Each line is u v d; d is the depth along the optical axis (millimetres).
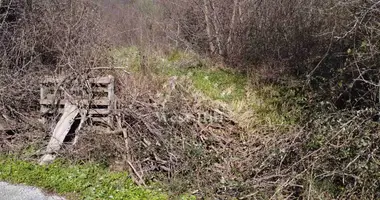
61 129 6090
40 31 8008
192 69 9266
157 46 11148
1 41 7547
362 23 4734
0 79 6879
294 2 8586
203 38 11117
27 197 4562
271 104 6820
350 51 4801
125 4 14336
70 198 4527
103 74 6973
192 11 11914
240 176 5121
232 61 9570
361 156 4277
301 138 5219
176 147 5480
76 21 8195
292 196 4645
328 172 4387
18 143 6180
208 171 5230
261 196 4617
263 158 5281
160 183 4953
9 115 6754
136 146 5590
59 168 5289
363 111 4426
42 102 6727
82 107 6344
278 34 8617
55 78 6828
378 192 4141
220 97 7316
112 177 4973
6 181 4977
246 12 9797
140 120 5980
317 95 5891
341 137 4508
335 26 5551
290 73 7871
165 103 6387
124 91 6613
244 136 6066
